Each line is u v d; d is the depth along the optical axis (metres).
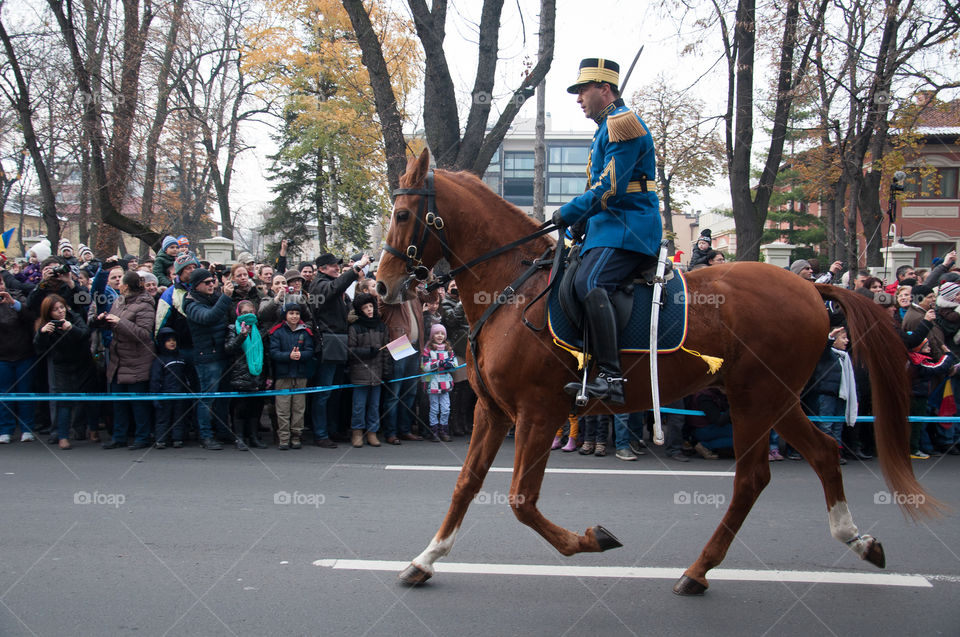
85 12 14.77
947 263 10.39
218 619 3.68
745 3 13.30
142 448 8.04
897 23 13.30
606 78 4.15
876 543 4.27
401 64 15.55
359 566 4.45
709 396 7.75
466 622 3.67
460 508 4.20
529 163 41.09
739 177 14.02
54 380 8.00
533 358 3.99
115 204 14.65
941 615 3.81
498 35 11.00
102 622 3.63
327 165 24.25
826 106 14.64
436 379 8.61
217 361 7.97
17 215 34.56
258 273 10.17
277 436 8.91
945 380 8.27
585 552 4.34
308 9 19.45
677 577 4.34
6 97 14.98
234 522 5.32
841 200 21.16
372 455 7.84
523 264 4.26
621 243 3.99
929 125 21.67
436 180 4.25
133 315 7.85
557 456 8.02
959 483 6.90
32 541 4.86
